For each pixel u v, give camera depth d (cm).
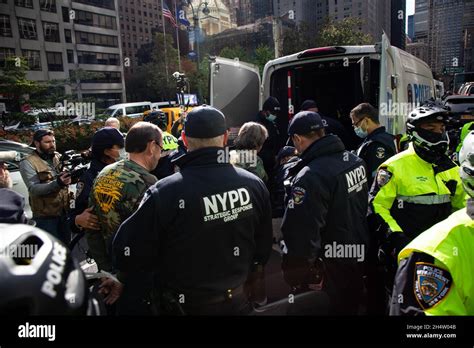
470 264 110
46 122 2064
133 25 7975
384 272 238
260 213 183
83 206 255
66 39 5238
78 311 72
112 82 6066
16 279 64
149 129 220
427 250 113
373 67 488
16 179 442
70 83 2533
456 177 222
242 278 171
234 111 562
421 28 6138
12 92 2098
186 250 160
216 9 7438
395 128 467
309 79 581
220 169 173
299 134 234
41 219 361
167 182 164
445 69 2681
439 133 215
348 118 575
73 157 328
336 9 6228
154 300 169
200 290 161
